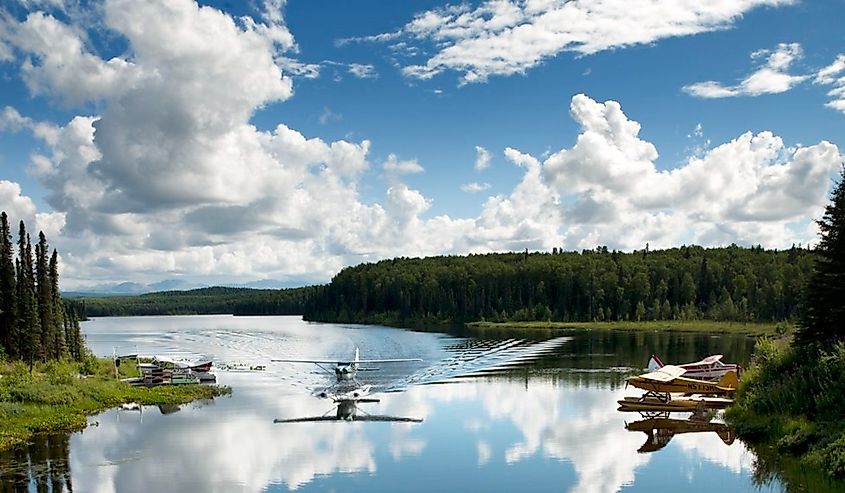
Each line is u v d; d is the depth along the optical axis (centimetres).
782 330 8369
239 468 2417
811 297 3297
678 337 9275
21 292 5394
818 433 2264
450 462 2477
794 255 14412
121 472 2364
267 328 14062
